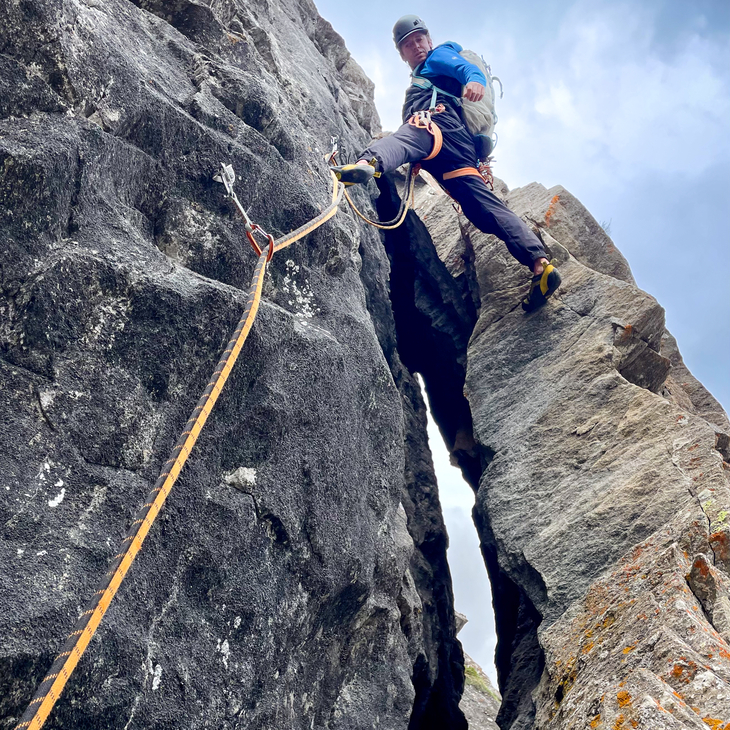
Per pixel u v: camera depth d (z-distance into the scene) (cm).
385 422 449
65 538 254
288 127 453
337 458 380
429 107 621
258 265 314
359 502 400
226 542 307
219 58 444
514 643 577
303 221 416
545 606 505
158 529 285
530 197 791
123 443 285
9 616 227
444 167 640
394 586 433
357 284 492
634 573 446
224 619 301
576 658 417
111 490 273
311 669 374
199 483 306
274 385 347
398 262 818
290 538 339
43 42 311
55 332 279
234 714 295
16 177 278
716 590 401
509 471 595
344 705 394
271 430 339
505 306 707
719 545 439
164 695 269
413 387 778
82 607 245
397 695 421
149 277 302
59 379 276
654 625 375
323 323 413
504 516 571
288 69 612
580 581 495
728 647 351
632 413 573
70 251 288
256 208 395
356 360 430
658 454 534
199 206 370
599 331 641
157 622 276
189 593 292
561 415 603
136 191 346
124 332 295
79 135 306
